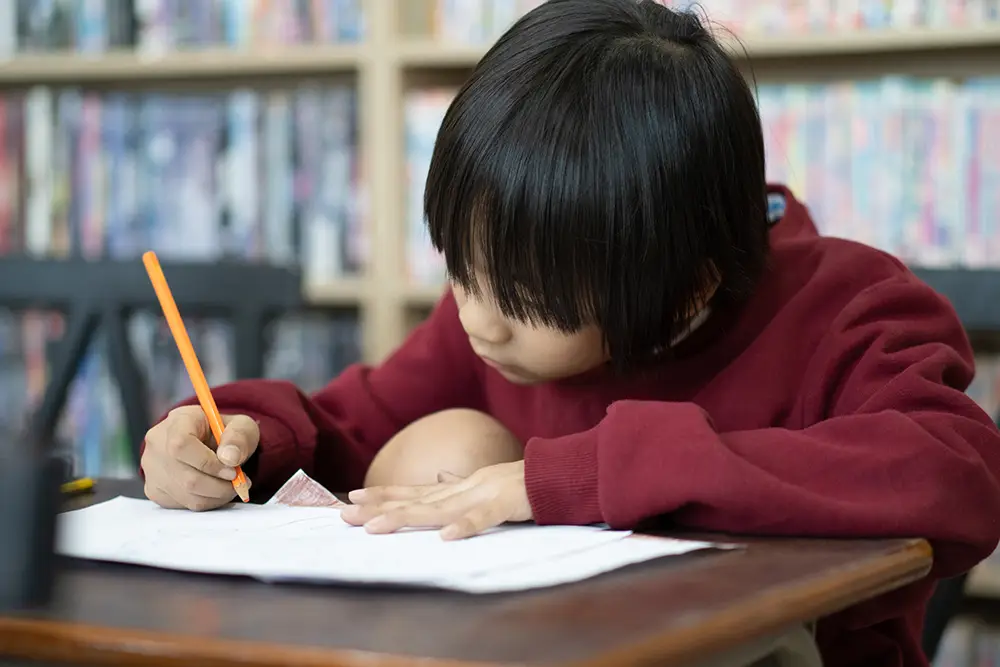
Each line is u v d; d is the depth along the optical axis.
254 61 2.26
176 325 0.98
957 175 1.99
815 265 1.13
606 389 1.15
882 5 2.01
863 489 0.81
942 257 1.99
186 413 0.97
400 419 1.37
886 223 2.02
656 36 1.00
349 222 2.28
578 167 0.90
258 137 2.31
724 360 1.11
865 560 0.69
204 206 2.33
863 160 2.02
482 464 1.08
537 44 0.97
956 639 2.08
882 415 0.86
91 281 1.69
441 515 0.80
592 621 0.54
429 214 0.97
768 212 1.15
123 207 2.36
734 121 0.98
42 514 0.58
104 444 2.34
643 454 0.81
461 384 1.40
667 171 0.93
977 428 0.89
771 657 0.65
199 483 0.89
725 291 1.04
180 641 0.51
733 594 0.60
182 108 2.34
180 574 0.66
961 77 2.13
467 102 0.96
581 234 0.90
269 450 1.03
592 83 0.93
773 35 2.02
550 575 0.63
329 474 1.24
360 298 2.24
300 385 2.33
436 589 0.61
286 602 0.59
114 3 2.35
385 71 2.21
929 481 0.81
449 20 2.21
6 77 2.41
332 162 2.29
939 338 1.02
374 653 0.49
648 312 0.95
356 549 0.70
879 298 1.04
